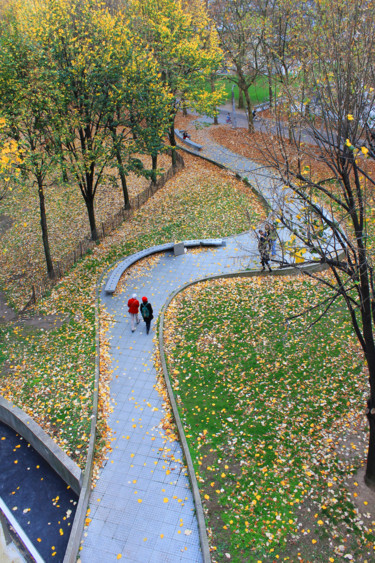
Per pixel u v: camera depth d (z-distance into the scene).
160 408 13.03
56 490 11.60
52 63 18.91
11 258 24.69
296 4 18.64
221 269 19.92
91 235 24.31
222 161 33.22
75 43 19.72
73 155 21.05
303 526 9.51
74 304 18.55
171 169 32.31
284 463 10.92
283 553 9.05
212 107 34.59
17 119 17.25
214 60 30.95
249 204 25.69
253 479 10.61
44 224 20.17
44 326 17.30
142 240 23.53
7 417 13.44
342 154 8.52
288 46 15.60
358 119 8.19
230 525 9.65
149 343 15.84
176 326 16.42
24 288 21.22
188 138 40.62
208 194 27.97
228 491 10.39
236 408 12.66
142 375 14.35
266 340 15.13
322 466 10.75
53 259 23.55
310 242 8.80
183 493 10.58
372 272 8.82
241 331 15.73
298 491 10.23
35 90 17.95
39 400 13.58
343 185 8.99
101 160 22.56
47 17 19.41
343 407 12.30
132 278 19.94
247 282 18.70
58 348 15.87
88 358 15.17
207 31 33.94
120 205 29.17
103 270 20.95
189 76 30.70
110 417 12.84
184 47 28.08
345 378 13.23
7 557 10.23
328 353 14.27
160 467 11.27
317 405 12.45
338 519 9.56
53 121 18.78
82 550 9.53
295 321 15.84
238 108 48.28
